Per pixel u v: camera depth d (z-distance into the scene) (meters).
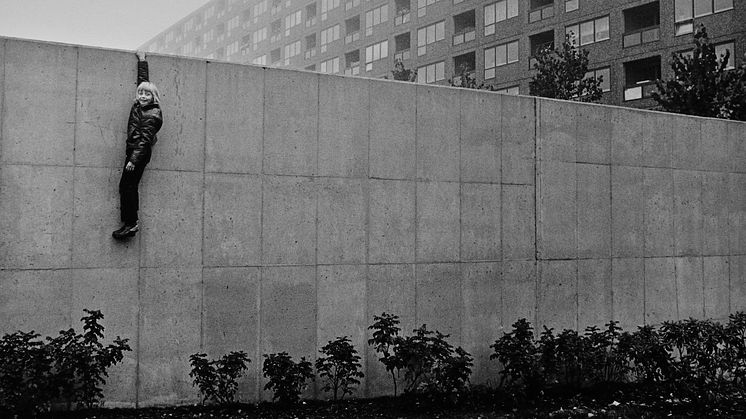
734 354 11.30
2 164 8.54
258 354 9.78
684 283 13.33
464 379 9.64
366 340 10.47
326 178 10.30
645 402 10.34
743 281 14.13
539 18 40.97
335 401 9.94
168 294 9.30
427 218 10.99
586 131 12.41
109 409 8.94
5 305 8.50
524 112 11.86
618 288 12.55
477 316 11.29
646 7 35.69
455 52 47.31
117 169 9.07
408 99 10.94
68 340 8.26
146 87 8.93
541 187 11.93
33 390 7.94
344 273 10.38
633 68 36.28
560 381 11.15
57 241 8.77
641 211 12.91
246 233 9.77
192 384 9.34
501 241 11.55
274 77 10.02
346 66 60.97
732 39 31.56
